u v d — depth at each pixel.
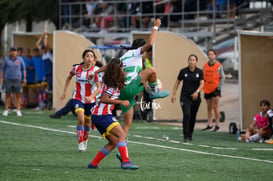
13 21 69.00
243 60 36.75
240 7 54.19
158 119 44.81
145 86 23.45
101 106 20.45
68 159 23.27
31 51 56.88
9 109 50.75
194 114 32.31
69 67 50.31
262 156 26.56
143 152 26.20
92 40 61.22
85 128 26.20
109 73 20.11
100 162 22.77
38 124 37.31
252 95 36.88
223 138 34.25
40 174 19.30
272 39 36.88
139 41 22.75
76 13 59.84
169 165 22.53
